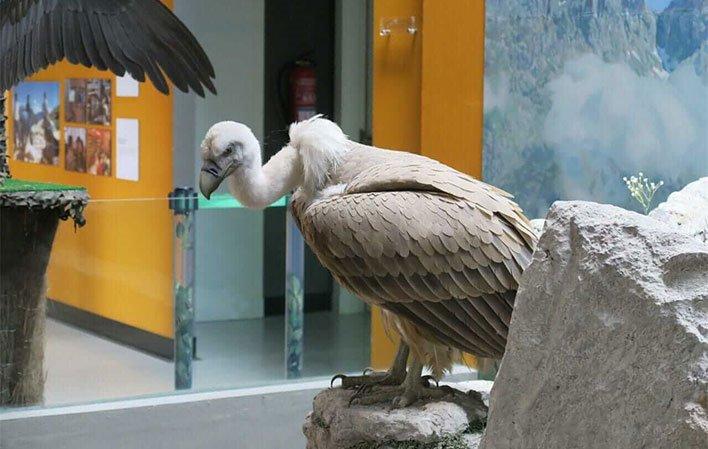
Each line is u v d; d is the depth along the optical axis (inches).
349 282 162.9
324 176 168.6
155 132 297.9
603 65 279.6
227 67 308.8
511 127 279.0
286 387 260.8
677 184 282.2
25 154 290.2
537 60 278.5
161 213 252.1
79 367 246.7
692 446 82.7
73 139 293.3
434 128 279.9
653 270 90.1
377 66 281.0
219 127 168.7
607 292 92.3
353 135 319.6
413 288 159.5
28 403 241.8
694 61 280.8
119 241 247.4
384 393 168.6
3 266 235.6
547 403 96.2
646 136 280.7
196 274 255.1
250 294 261.1
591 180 281.7
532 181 281.1
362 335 271.6
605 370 91.4
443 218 158.9
